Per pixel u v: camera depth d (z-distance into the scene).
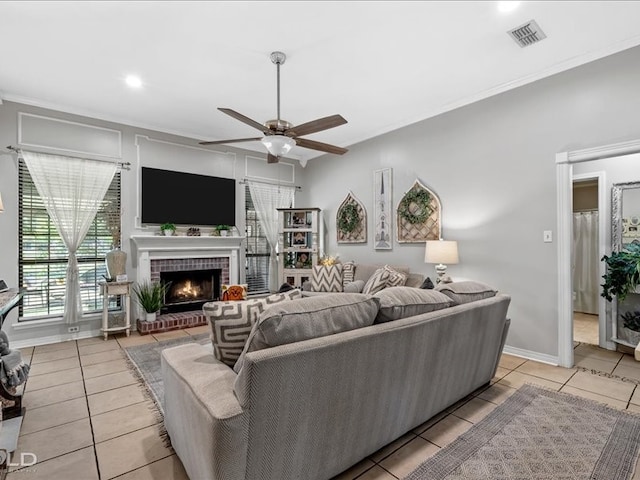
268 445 1.24
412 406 1.84
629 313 3.43
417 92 3.59
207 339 3.55
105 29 2.50
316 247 5.48
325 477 1.49
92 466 1.68
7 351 2.24
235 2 2.22
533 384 2.63
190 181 4.85
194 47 2.74
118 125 4.28
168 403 1.69
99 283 3.89
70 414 2.20
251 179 5.57
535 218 3.20
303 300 1.51
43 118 3.77
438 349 1.92
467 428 2.00
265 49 2.77
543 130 3.14
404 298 1.81
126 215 4.32
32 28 2.47
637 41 2.61
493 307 2.32
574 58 2.91
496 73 3.18
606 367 3.02
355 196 5.21
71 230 3.88
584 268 5.40
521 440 1.87
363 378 1.53
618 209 3.60
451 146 3.91
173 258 4.60
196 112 4.09
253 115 4.18
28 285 3.71
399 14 2.35
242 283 5.41
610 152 2.74
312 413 1.35
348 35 2.58
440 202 4.02
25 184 3.71
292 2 2.22
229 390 1.26
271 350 1.21
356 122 4.46
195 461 1.33
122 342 3.79
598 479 1.56
